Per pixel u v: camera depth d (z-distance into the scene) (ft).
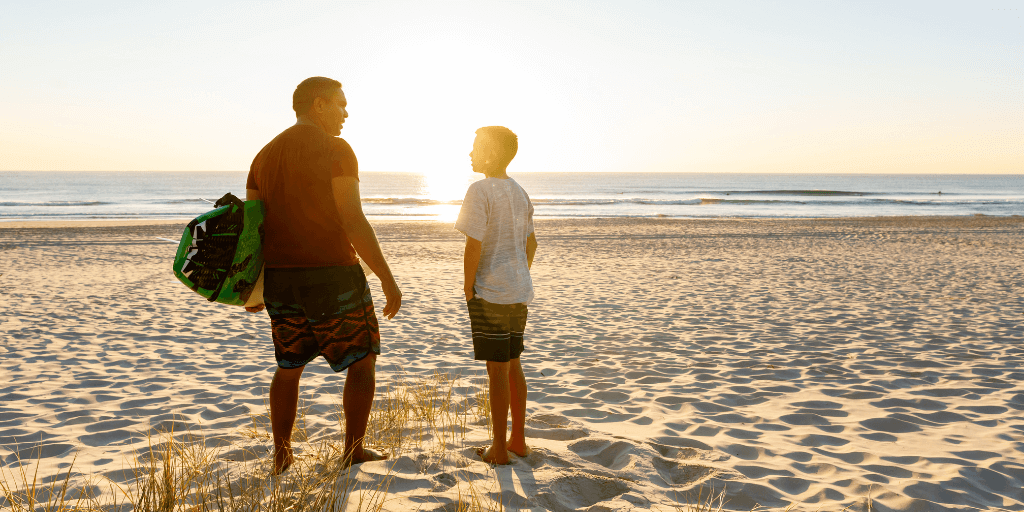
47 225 87.97
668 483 8.76
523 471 8.70
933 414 12.66
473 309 9.11
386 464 8.66
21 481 8.71
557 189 333.21
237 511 7.17
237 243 7.89
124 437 11.09
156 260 47.21
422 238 68.74
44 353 18.53
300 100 8.52
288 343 8.34
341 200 7.82
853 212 139.44
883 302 28.60
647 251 55.42
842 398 13.98
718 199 197.16
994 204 178.29
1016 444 10.82
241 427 11.55
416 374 16.03
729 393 14.35
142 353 18.69
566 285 34.60
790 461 9.91
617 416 12.47
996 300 28.84
